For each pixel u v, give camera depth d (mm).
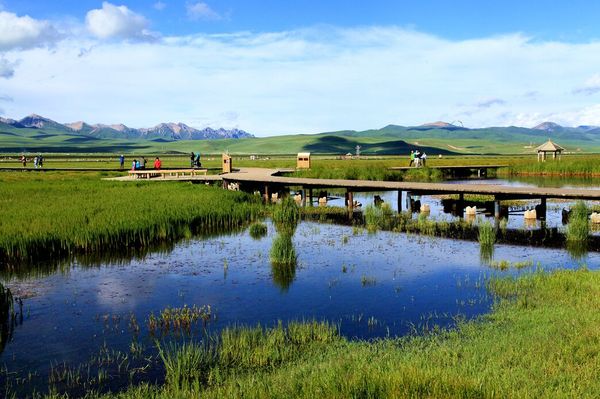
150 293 15156
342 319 12641
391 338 11148
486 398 7043
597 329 10164
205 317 12906
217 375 9094
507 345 9844
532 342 9805
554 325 10977
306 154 64000
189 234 24547
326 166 69125
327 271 17797
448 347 10055
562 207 35562
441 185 32250
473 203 34781
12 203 28125
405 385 7312
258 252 21062
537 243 22672
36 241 19344
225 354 10133
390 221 29828
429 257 19969
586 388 7551
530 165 70688
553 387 7586
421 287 15539
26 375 9680
